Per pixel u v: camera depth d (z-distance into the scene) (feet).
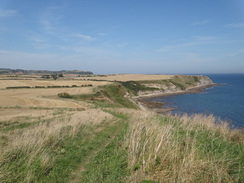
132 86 296.30
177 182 14.52
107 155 21.58
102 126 40.83
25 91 172.65
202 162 16.85
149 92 289.74
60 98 143.23
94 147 25.46
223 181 14.98
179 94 276.82
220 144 22.98
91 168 18.42
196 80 440.86
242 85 423.64
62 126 34.55
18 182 15.43
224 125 31.58
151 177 15.39
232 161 17.99
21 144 21.71
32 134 27.27
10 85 209.05
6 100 120.47
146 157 18.71
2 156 18.42
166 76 430.20
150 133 24.62
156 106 177.37
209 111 132.46
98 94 173.58
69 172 17.97
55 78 345.72
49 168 18.28
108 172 17.22
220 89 329.72
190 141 22.89
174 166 16.38
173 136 23.70
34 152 20.70
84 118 45.80
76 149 24.21
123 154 21.04
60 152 22.63
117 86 231.71
